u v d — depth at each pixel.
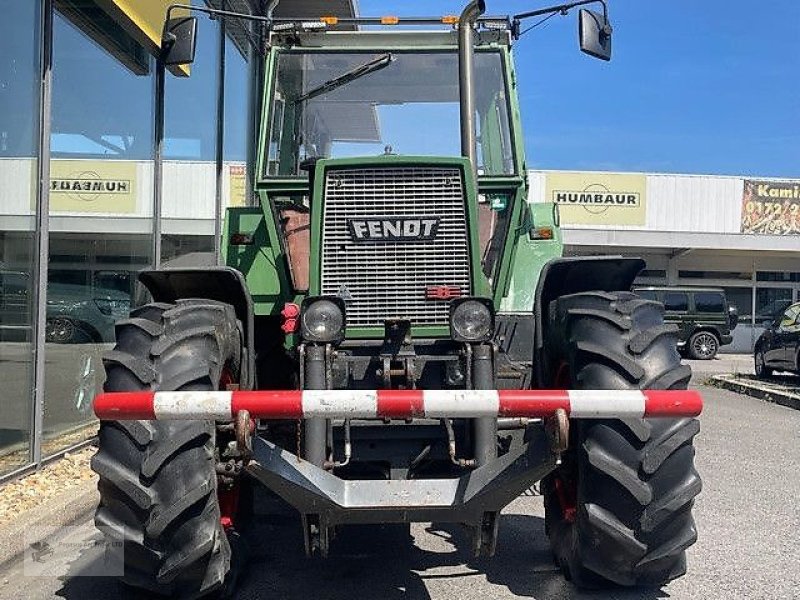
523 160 4.78
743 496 6.35
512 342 4.74
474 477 3.53
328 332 3.71
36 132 6.49
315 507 3.46
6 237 6.18
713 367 20.70
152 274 4.08
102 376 7.69
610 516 3.65
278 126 5.00
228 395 3.07
